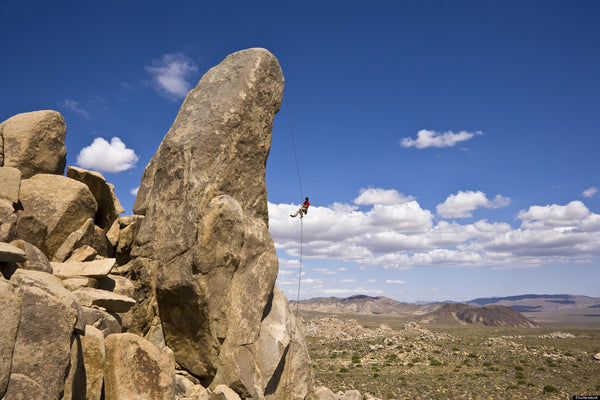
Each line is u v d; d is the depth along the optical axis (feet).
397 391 156.76
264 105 67.87
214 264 54.49
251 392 54.90
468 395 150.10
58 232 50.70
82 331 34.17
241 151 63.41
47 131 55.21
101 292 44.14
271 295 68.59
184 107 67.51
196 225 55.16
